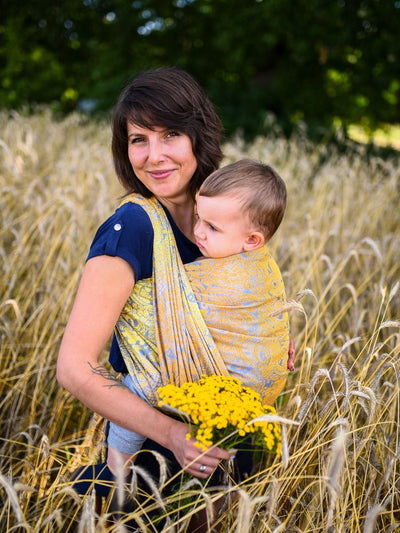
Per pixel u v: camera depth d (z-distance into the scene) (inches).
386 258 123.2
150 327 57.4
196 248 64.8
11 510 70.2
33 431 84.5
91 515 50.2
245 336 57.4
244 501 48.7
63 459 81.0
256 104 402.3
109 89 409.1
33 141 226.8
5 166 181.2
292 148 253.6
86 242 116.2
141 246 56.5
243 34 360.2
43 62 446.6
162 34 426.9
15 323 98.6
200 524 64.8
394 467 66.3
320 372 60.7
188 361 56.9
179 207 66.4
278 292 60.6
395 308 112.2
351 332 103.8
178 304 56.4
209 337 56.6
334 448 48.3
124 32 416.8
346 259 94.9
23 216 131.1
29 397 90.0
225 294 57.2
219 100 398.0
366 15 345.1
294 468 62.3
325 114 406.0
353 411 69.9
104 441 64.4
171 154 60.8
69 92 463.8
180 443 52.1
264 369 58.5
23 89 438.3
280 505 65.8
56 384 95.5
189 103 61.1
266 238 60.6
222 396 51.5
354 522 64.7
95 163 197.6
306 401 62.4
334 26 331.9
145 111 59.1
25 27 454.6
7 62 449.4
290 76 403.2
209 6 407.5
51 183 172.9
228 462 58.6
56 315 103.3
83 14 440.1
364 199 179.2
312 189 207.3
